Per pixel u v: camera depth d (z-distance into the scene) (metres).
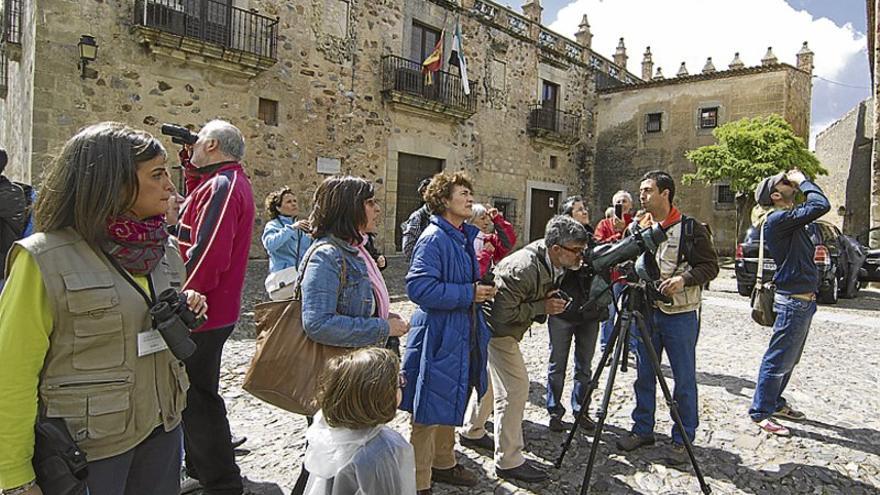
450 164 15.26
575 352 3.62
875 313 8.32
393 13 13.61
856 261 9.80
